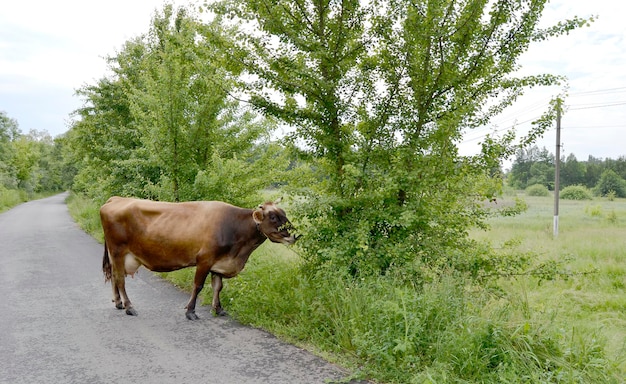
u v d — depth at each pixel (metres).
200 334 5.71
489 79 6.38
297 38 6.31
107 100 17.25
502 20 6.01
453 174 6.11
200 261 6.26
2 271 10.05
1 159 56.69
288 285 6.52
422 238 6.16
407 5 6.20
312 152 7.06
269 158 10.65
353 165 6.39
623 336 5.82
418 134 6.48
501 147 5.96
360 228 5.95
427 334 4.72
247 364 4.73
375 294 5.31
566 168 115.12
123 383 4.30
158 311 6.77
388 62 6.63
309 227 6.48
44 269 10.27
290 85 6.52
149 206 6.55
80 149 19.03
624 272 10.69
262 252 9.18
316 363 4.75
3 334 5.75
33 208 38.97
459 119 5.80
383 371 4.40
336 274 5.81
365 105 6.81
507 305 5.13
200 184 9.64
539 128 5.97
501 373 3.90
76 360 4.88
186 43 7.54
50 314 6.64
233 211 6.48
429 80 6.30
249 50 6.69
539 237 18.30
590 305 8.00
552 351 4.24
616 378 4.06
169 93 9.98
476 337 4.29
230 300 6.75
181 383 4.29
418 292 5.42
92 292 8.02
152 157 10.48
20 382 4.32
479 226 6.44
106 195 16.25
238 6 6.39
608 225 25.36
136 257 6.57
